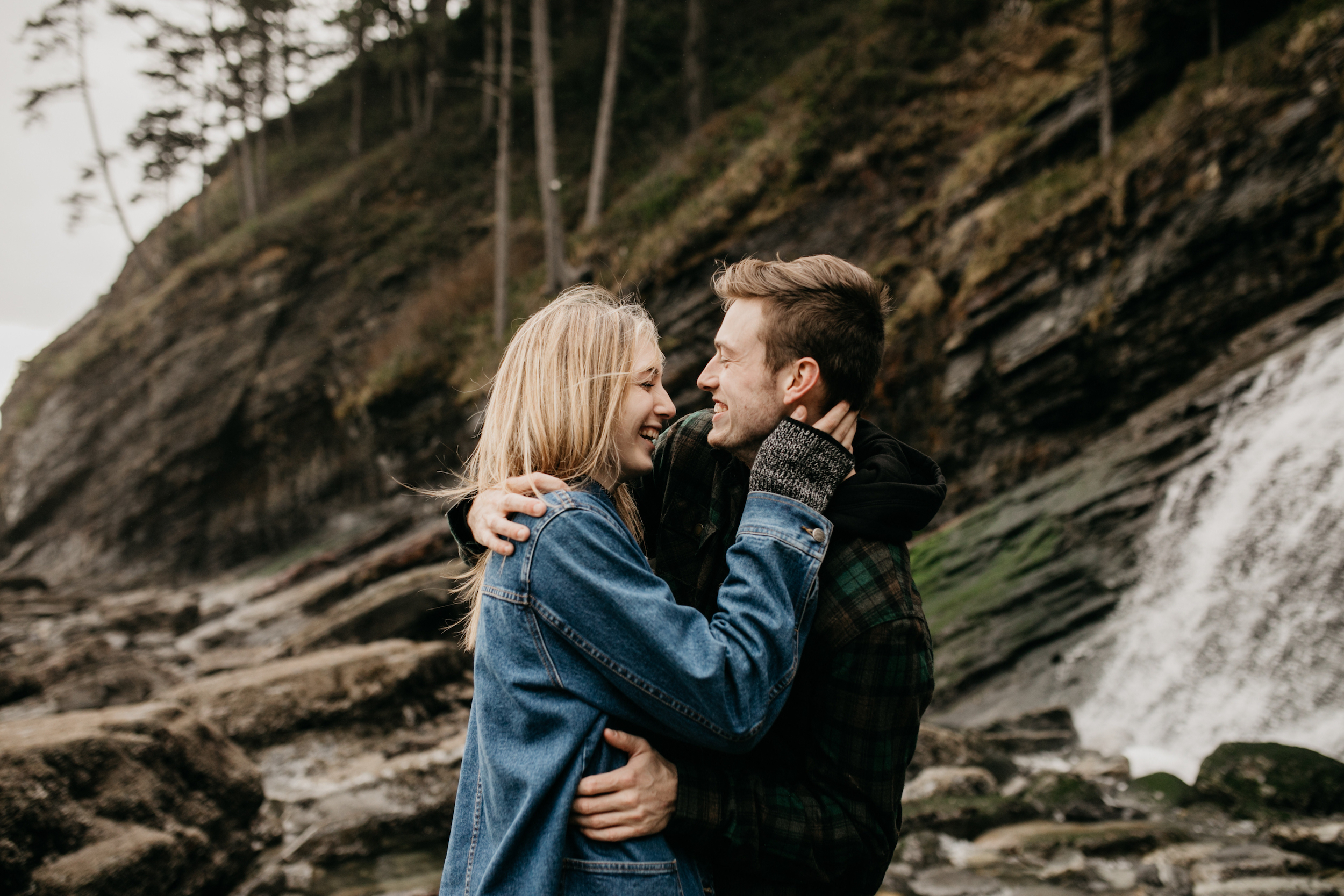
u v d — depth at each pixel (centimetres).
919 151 1269
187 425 2056
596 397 129
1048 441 953
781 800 121
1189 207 885
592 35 2445
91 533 2070
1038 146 1095
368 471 1884
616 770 114
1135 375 894
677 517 153
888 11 1473
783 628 118
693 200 1462
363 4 2656
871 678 124
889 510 131
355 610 895
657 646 112
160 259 3108
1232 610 558
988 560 743
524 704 115
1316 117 816
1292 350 716
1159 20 1042
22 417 2398
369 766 467
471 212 2189
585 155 2075
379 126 2972
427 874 363
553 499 122
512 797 113
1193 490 673
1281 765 373
